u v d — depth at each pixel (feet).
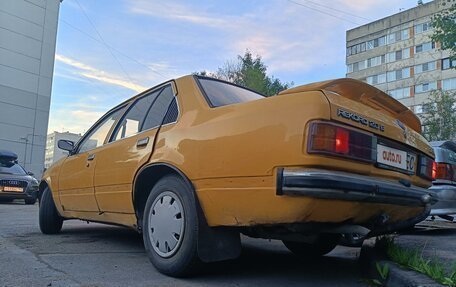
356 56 190.29
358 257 14.35
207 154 10.04
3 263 12.28
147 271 11.49
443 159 18.56
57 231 18.93
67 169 17.04
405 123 12.01
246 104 9.86
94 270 11.57
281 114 8.82
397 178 10.27
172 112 12.17
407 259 10.93
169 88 13.07
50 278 10.59
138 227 12.64
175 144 11.09
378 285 10.65
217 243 10.18
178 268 10.48
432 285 8.95
